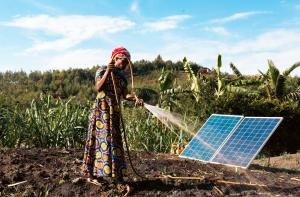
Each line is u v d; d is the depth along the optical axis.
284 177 7.09
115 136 5.63
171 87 19.47
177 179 6.38
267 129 6.30
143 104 5.94
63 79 97.38
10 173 6.35
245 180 6.61
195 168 7.26
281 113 17.86
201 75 19.67
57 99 10.78
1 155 7.48
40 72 100.69
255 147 6.13
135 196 5.61
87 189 5.86
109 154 5.59
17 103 10.12
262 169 7.85
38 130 9.87
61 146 10.08
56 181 6.12
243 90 18.98
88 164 5.75
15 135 9.75
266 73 22.53
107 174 5.55
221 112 17.02
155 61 92.12
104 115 5.63
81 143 10.31
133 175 6.55
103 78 5.62
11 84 89.19
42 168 6.77
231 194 5.88
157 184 6.11
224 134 6.95
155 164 7.32
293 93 21.81
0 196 5.63
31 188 5.88
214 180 6.42
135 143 11.13
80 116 10.52
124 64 5.82
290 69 22.05
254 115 17.69
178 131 11.44
